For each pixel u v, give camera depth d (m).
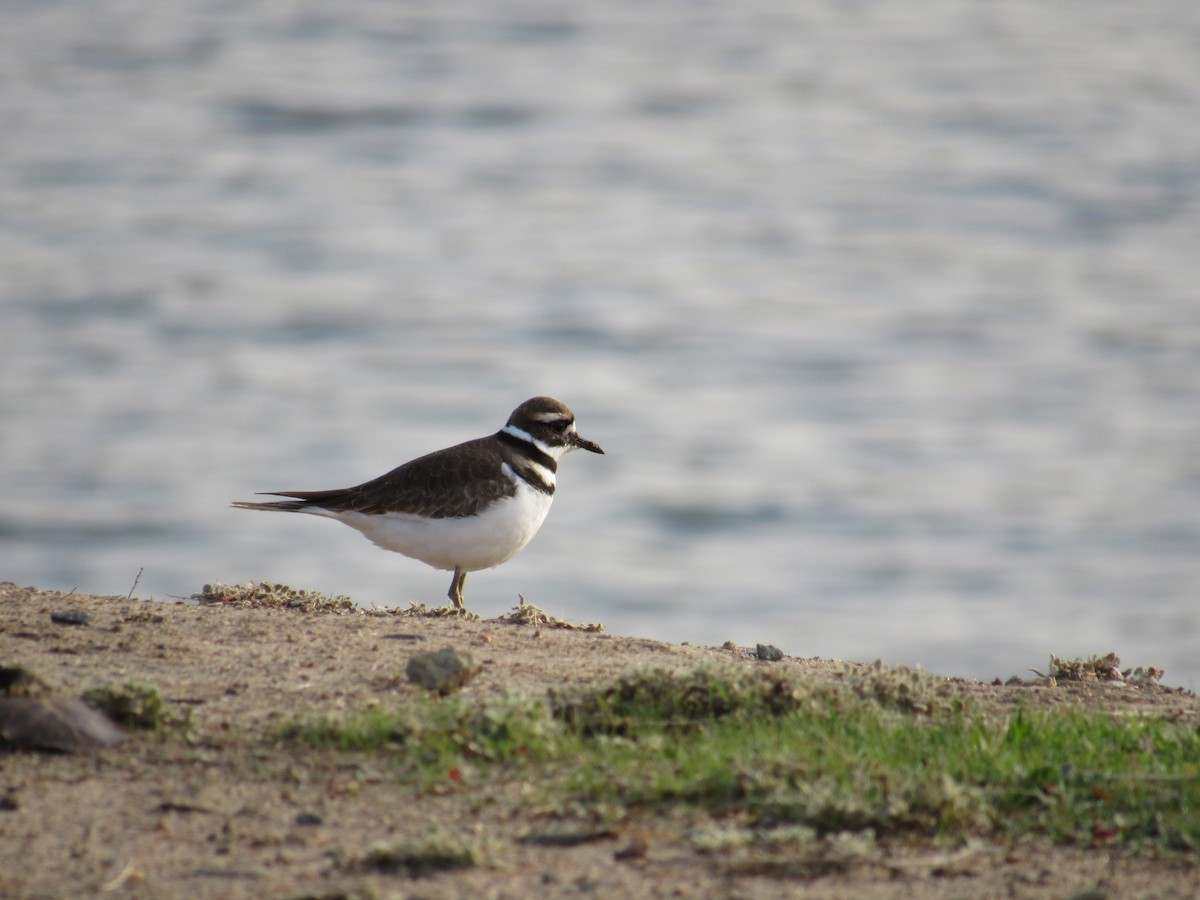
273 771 9.48
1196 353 66.44
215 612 13.38
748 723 10.41
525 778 9.45
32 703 9.84
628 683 10.82
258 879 7.99
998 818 9.02
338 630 12.93
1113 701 12.30
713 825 8.84
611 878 8.10
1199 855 8.57
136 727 10.05
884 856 8.52
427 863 8.20
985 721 10.84
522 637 13.20
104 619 12.82
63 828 8.54
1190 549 44.50
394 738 10.02
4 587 13.98
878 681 11.30
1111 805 9.22
